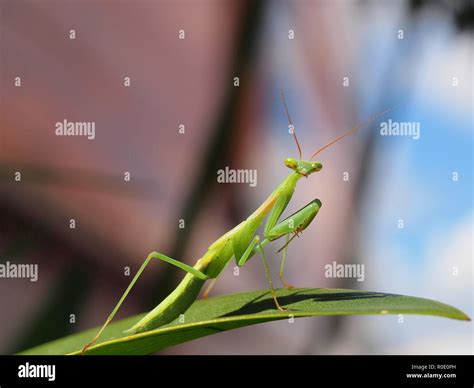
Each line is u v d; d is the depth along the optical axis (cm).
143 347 41
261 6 54
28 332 50
